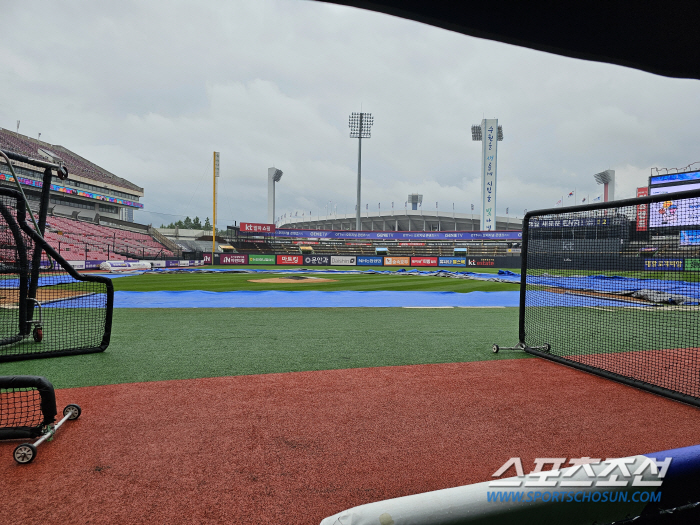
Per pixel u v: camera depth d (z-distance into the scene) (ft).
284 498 5.65
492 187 173.78
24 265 14.87
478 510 3.17
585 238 17.92
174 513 5.31
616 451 7.15
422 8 2.24
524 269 15.47
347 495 5.73
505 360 13.69
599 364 13.20
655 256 16.81
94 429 7.89
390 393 10.18
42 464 6.57
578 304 28.22
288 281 54.13
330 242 174.40
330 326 19.97
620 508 3.76
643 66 2.91
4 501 5.55
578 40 2.61
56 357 13.42
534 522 3.35
